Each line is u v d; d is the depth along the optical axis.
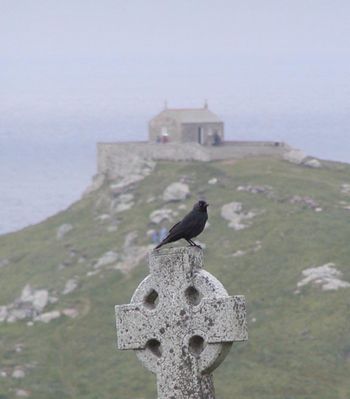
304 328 110.75
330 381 100.69
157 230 142.88
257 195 145.25
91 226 152.38
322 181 150.50
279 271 124.56
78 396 104.94
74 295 129.25
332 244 129.12
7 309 128.88
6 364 112.31
